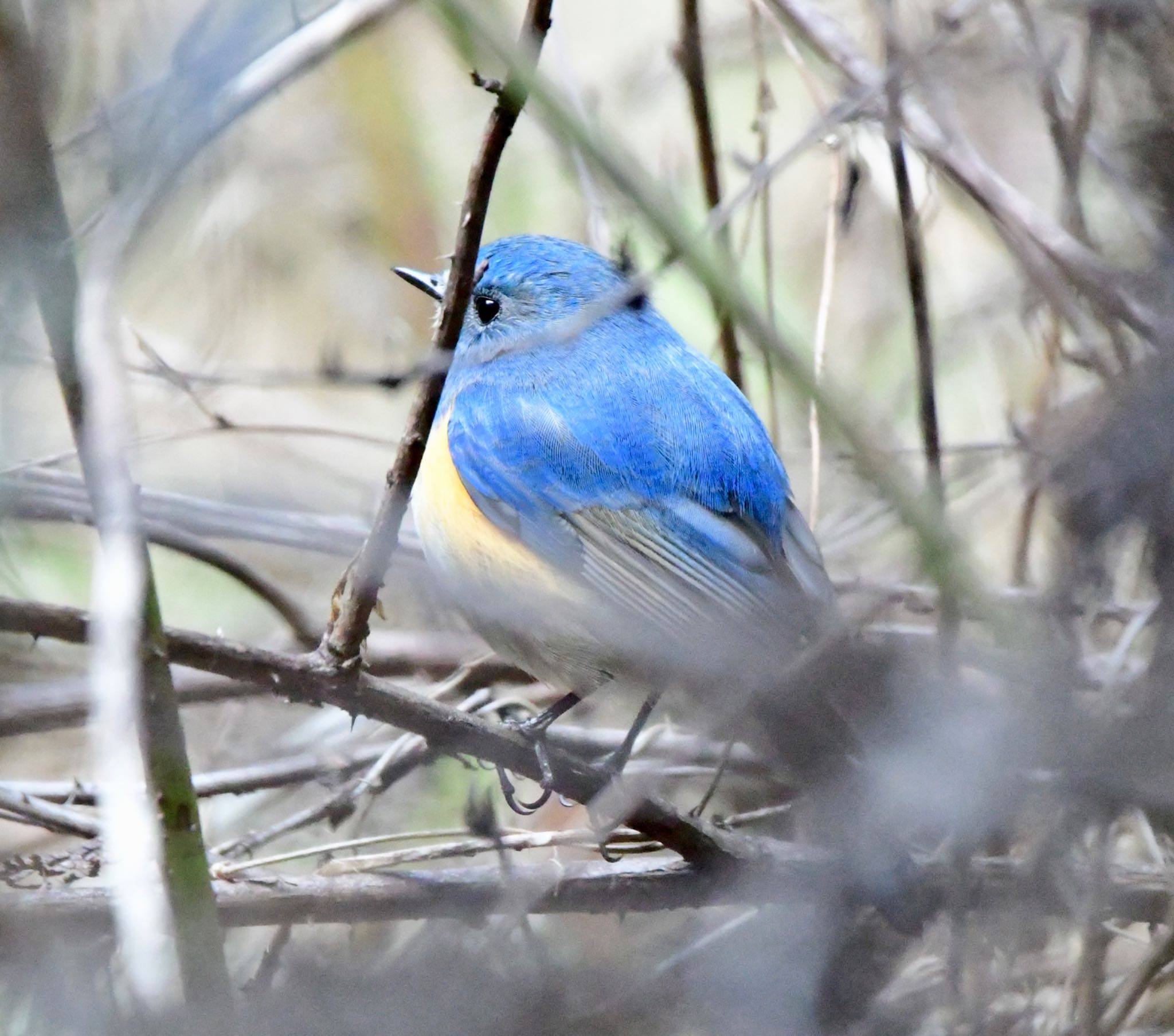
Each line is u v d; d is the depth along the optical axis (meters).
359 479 11.09
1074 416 7.28
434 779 9.78
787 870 7.42
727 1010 7.65
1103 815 6.83
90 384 4.55
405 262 12.09
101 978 7.02
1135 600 7.86
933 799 7.04
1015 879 7.07
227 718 10.07
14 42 5.08
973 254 10.38
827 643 7.28
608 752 8.93
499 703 9.09
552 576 8.24
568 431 8.34
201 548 9.18
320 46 6.18
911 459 9.83
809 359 8.37
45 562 9.75
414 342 11.73
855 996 7.67
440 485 8.46
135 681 4.31
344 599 6.08
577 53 12.04
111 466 4.47
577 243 9.34
